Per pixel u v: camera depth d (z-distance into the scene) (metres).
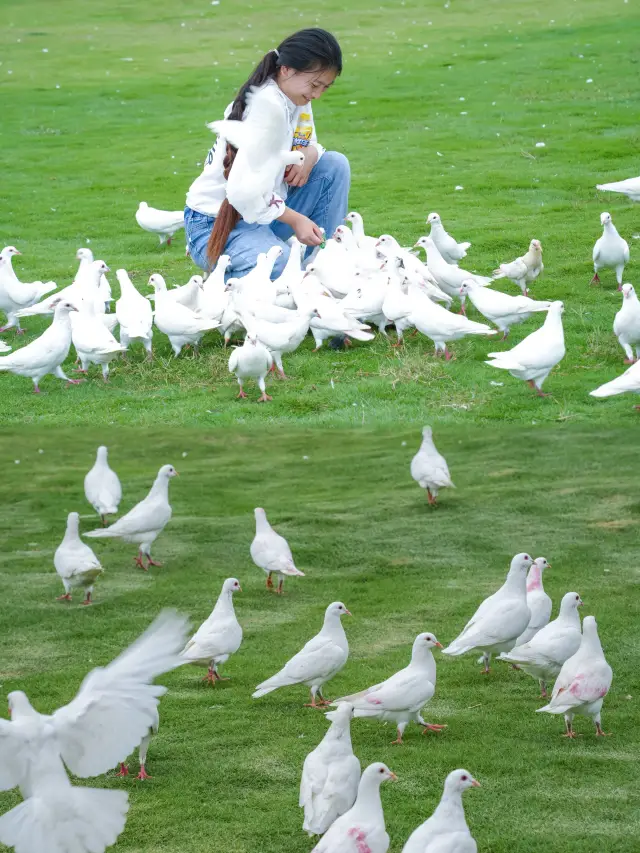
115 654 8.92
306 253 17.41
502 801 6.64
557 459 12.92
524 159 26.62
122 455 13.98
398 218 22.16
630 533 11.13
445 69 38.03
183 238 22.72
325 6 55.03
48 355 14.59
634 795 6.68
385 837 5.66
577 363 14.95
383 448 13.73
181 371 15.45
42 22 53.25
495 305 15.09
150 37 49.00
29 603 10.07
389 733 7.73
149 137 32.00
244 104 15.73
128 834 6.37
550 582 10.11
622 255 17.19
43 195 26.28
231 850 6.20
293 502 12.52
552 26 44.66
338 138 30.19
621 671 8.41
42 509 12.73
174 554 11.35
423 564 10.73
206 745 7.47
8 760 4.83
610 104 31.66
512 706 8.11
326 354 15.84
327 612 8.04
